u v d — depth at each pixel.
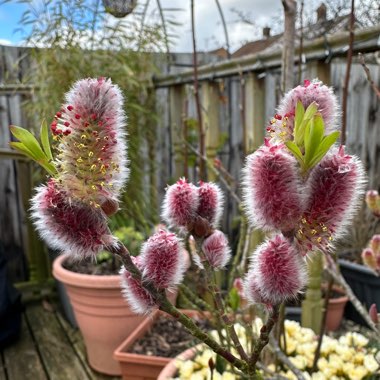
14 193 3.10
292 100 0.55
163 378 1.43
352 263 2.57
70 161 0.52
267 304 0.60
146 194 2.96
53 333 2.60
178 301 2.27
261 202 0.51
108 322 2.08
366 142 3.23
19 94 2.90
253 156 0.52
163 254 0.60
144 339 2.00
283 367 1.54
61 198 0.54
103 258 2.41
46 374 2.18
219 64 2.21
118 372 2.14
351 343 1.66
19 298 2.53
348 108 3.13
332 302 2.26
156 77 2.86
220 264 0.76
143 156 3.13
